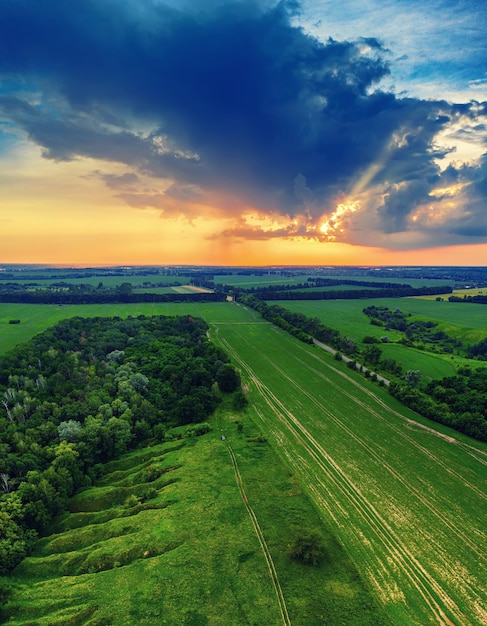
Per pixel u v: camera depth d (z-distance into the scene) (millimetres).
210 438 97062
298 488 75500
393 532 63875
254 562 58312
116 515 72062
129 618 50719
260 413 110500
